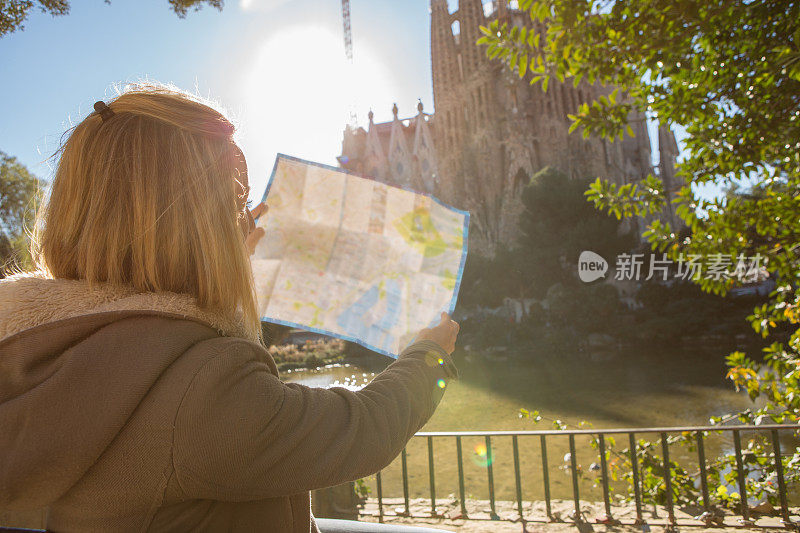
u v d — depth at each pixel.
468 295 60.91
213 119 0.79
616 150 91.31
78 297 0.67
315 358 43.81
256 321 0.80
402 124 109.56
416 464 13.57
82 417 0.57
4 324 0.64
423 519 5.17
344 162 108.94
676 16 3.18
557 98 91.00
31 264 0.78
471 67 96.44
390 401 0.79
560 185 59.72
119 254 0.68
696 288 45.41
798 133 3.68
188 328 0.67
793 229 4.23
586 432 5.13
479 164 92.31
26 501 0.57
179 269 0.71
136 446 0.59
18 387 0.59
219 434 0.61
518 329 47.50
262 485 0.64
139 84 0.82
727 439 13.84
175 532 0.64
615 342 42.44
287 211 1.33
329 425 0.70
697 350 36.62
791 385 4.47
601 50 3.56
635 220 67.75
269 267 1.31
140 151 0.71
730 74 3.50
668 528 4.75
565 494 10.60
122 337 0.63
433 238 1.33
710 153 4.14
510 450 14.20
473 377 32.84
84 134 0.73
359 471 0.71
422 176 100.44
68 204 0.72
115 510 0.61
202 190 0.72
